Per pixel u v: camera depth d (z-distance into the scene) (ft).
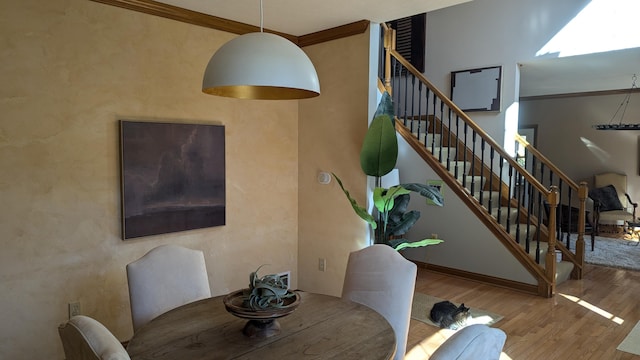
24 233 8.79
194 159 11.24
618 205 25.50
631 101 25.79
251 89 7.13
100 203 9.81
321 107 13.17
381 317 6.55
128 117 10.18
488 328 3.75
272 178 13.28
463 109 19.88
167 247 7.96
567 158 28.45
